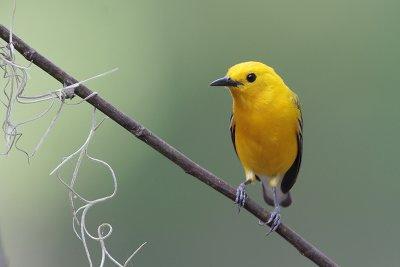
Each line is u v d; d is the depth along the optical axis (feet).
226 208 48.42
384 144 50.39
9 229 45.06
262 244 46.73
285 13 54.08
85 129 50.06
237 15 54.54
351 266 46.73
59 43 53.26
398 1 53.06
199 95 53.98
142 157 51.47
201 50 54.85
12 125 21.24
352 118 51.52
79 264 46.83
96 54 54.13
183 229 48.96
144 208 49.96
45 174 47.70
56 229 47.32
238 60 54.13
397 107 51.34
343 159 50.42
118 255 48.21
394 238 47.24
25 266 44.86
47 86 47.06
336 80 52.75
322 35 53.57
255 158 30.81
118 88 53.88
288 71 53.36
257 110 29.71
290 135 30.48
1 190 45.24
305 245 25.49
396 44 52.70
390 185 49.32
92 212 49.42
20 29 52.95
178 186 50.26
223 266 47.39
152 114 53.67
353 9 53.47
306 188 49.37
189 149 53.06
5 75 21.33
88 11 54.29
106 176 50.52
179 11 55.11
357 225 47.98
